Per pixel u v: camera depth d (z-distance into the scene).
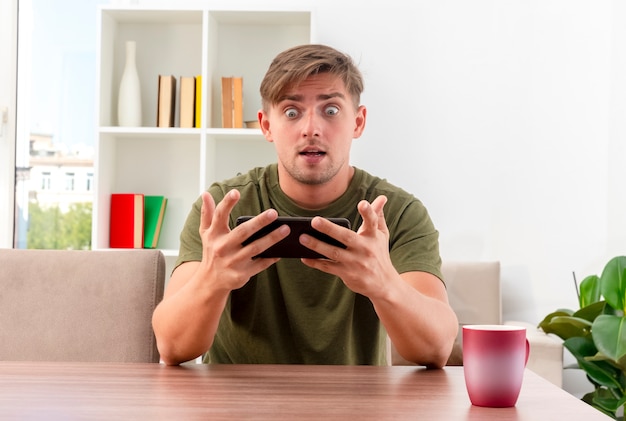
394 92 3.58
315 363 1.56
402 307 1.25
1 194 3.57
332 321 1.55
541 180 3.59
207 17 3.25
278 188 1.62
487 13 3.58
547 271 3.59
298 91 1.46
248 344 1.57
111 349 1.44
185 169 3.48
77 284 1.46
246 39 3.48
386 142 3.59
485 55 3.58
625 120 3.42
